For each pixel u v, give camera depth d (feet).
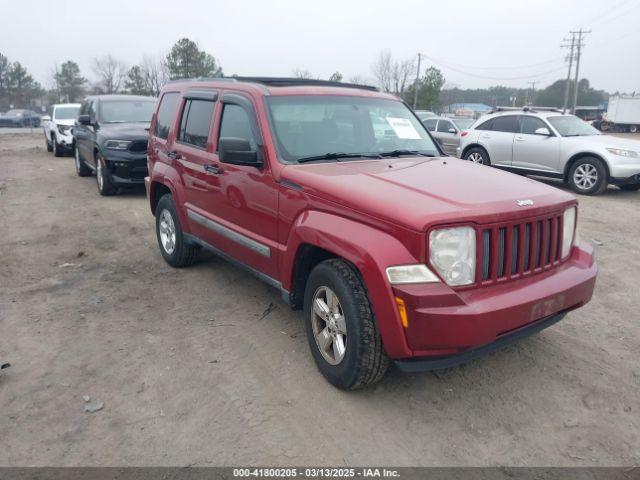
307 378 12.59
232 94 15.92
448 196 11.07
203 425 10.90
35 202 33.60
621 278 19.56
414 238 10.08
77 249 23.17
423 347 10.13
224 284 18.65
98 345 14.25
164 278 19.33
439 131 57.21
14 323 15.60
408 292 9.93
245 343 14.33
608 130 181.16
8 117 150.61
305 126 14.67
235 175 15.01
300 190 12.60
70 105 63.72
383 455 10.03
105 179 34.47
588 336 14.80
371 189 11.43
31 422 11.00
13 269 20.39
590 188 36.42
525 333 11.34
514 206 10.93
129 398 11.84
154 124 21.39
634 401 11.73
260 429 10.77
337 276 11.28
